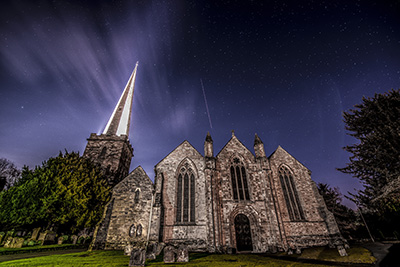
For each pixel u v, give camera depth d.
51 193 23.95
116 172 33.69
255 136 28.88
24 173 26.03
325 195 36.94
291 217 24.69
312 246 22.75
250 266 12.41
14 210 21.17
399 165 17.59
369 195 20.22
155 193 22.53
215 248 20.08
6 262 12.88
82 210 24.89
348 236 34.00
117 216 21.86
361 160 20.62
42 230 24.48
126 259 14.80
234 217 23.17
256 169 26.45
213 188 23.14
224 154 26.83
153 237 19.64
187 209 22.98
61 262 12.93
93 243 20.50
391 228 23.48
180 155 25.86
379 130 19.09
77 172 27.19
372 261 13.12
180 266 12.51
